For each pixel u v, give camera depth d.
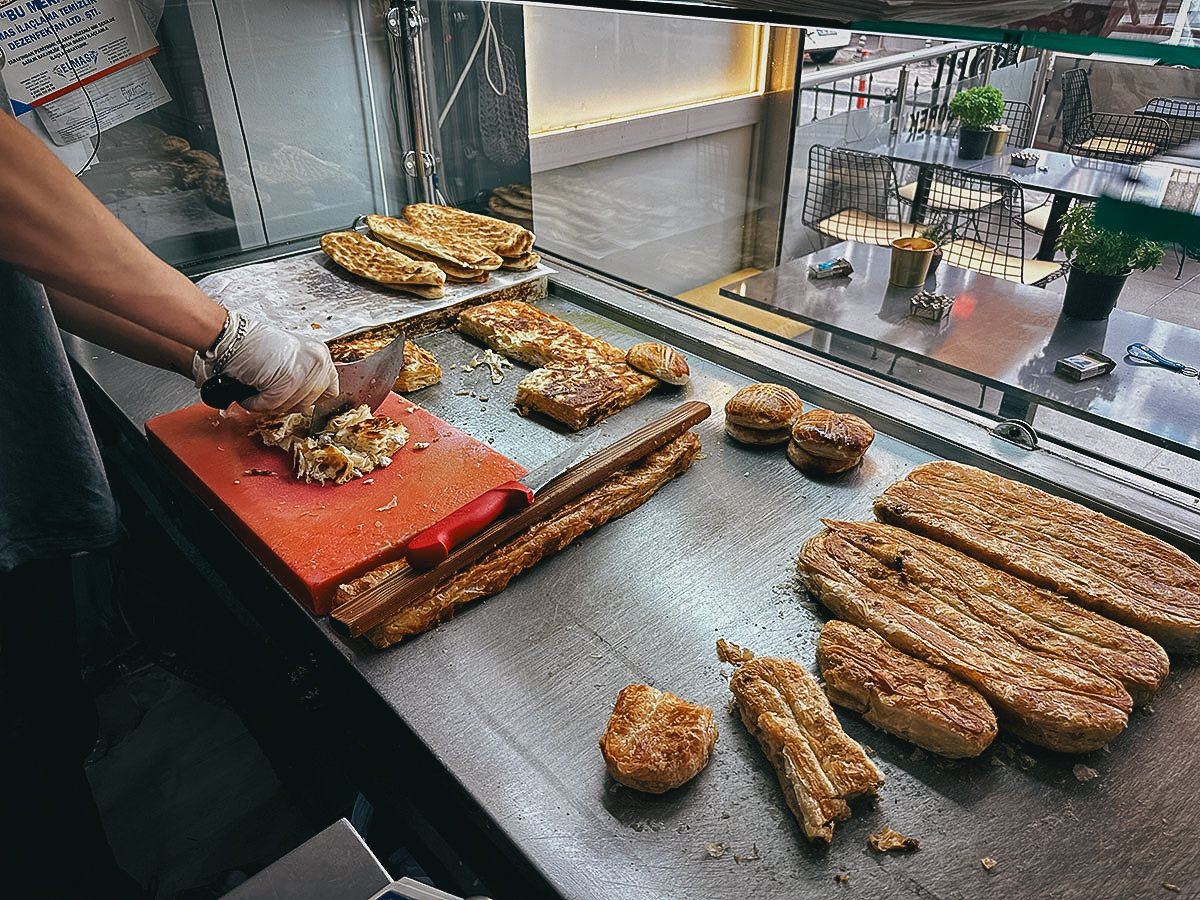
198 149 1.67
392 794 0.93
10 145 0.81
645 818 0.74
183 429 1.26
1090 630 0.85
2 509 1.33
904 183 2.44
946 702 0.78
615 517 1.11
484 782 0.77
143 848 1.29
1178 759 0.78
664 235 3.18
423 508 1.09
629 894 0.68
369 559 1.00
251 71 1.67
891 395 1.29
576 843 0.72
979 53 1.83
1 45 1.40
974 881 0.68
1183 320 1.38
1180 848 0.70
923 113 2.18
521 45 1.88
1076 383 1.37
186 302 1.05
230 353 1.10
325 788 1.30
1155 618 0.86
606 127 2.76
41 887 1.22
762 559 1.04
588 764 0.79
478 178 2.02
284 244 1.88
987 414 1.22
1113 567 0.92
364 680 0.88
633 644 0.92
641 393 1.35
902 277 2.20
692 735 0.77
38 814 1.30
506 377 1.44
